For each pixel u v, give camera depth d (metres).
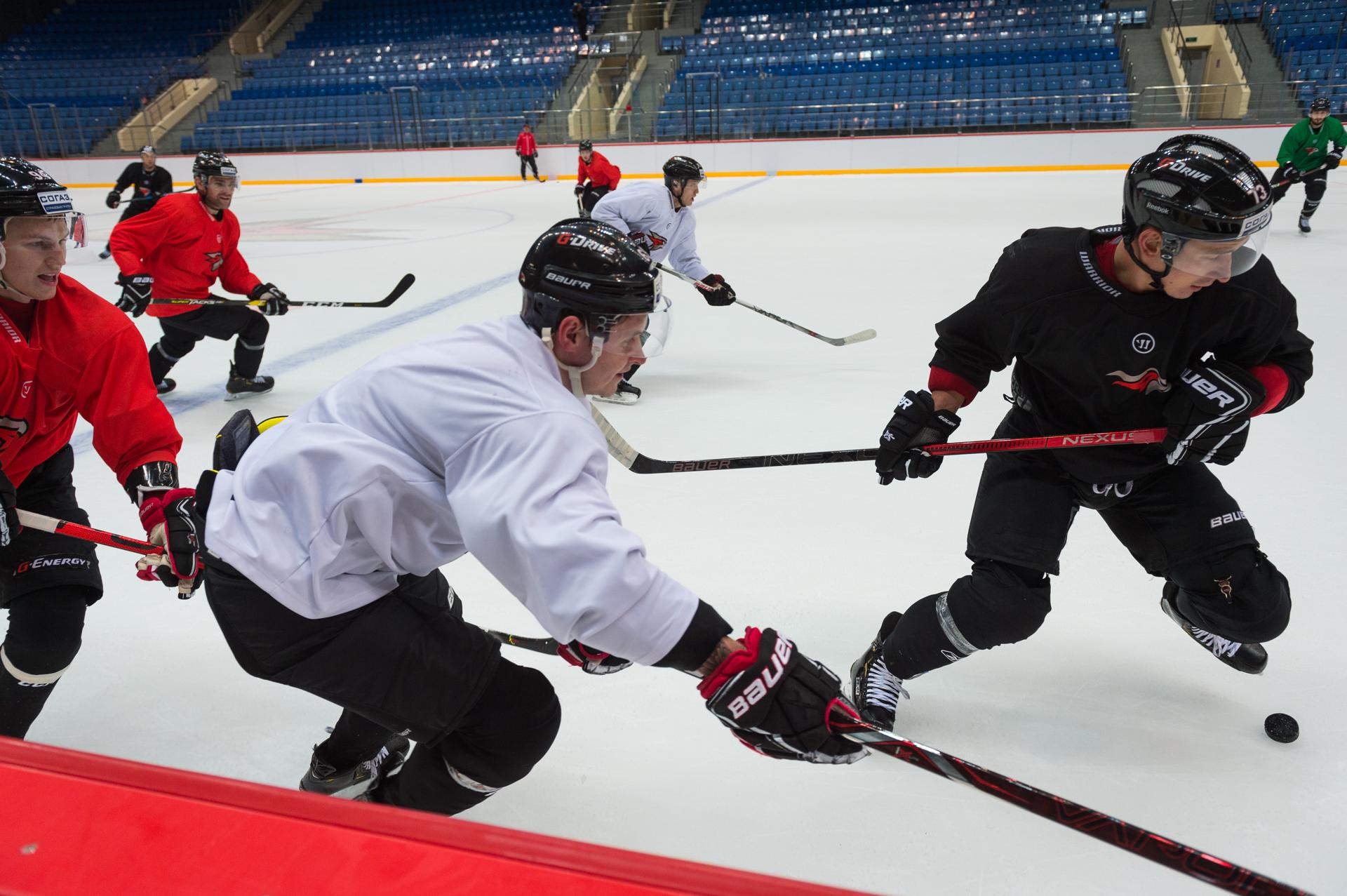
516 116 21.61
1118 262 1.90
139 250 4.84
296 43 27.56
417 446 1.39
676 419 4.80
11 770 0.85
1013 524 2.12
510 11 27.08
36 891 0.74
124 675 2.62
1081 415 2.13
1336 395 4.80
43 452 2.15
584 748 2.27
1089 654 2.62
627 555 1.23
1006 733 2.28
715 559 3.27
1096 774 2.12
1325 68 19.14
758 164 19.91
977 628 2.12
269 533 1.44
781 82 21.53
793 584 3.09
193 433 4.74
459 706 1.62
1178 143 1.75
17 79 25.34
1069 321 1.96
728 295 5.31
